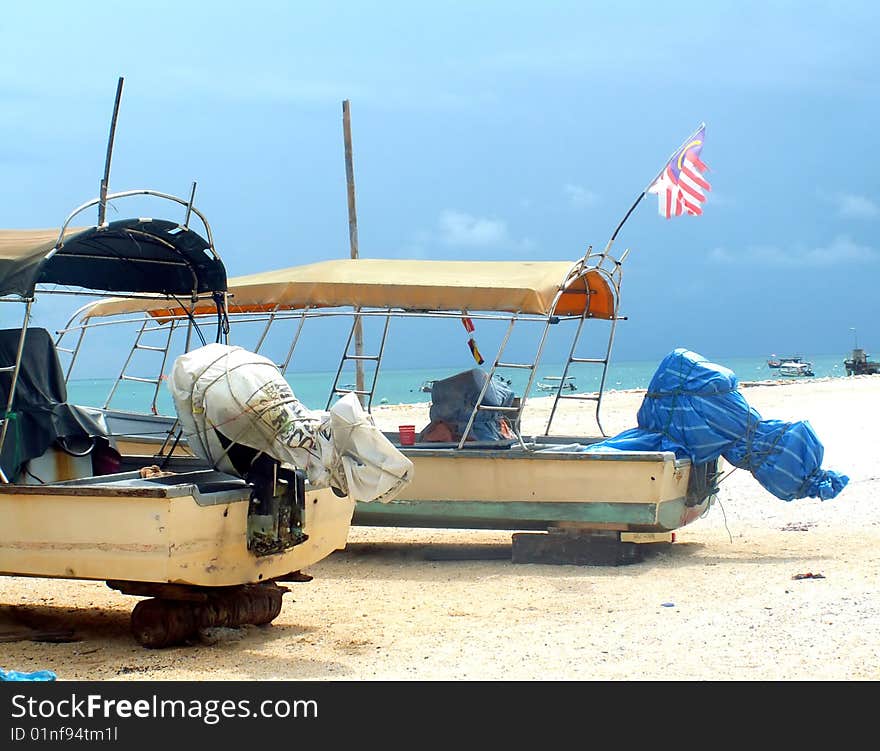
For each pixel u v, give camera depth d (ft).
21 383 31.71
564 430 88.74
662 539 41.27
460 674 25.75
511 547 45.29
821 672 24.85
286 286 44.37
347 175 69.72
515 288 41.09
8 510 28.81
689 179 45.85
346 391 46.26
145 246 33.71
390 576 39.50
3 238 31.73
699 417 41.93
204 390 28.86
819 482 41.68
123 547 27.50
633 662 26.30
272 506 29.12
